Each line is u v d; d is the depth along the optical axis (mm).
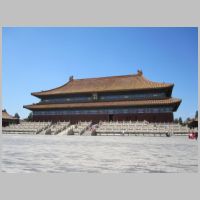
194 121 85562
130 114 84125
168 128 62281
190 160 22141
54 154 26328
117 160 22078
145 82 90000
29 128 80625
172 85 83062
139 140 47031
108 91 89438
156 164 20141
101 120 87125
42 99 99375
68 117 91375
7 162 21125
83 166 19188
